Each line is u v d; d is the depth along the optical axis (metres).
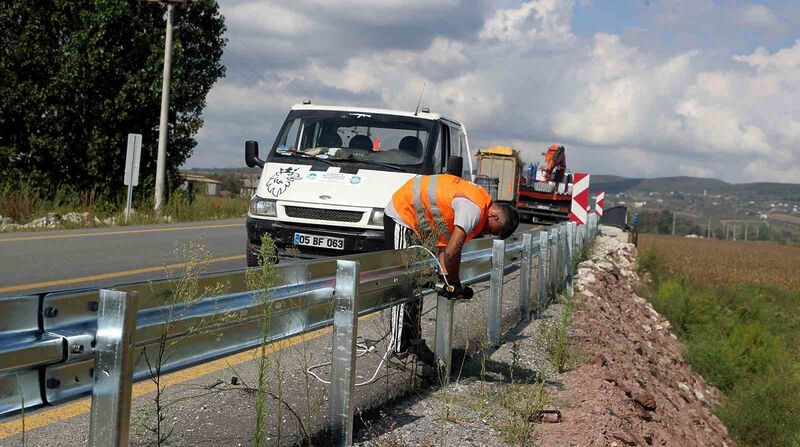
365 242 9.63
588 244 19.92
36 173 26.86
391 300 6.01
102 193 27.62
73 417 4.98
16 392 2.93
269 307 4.18
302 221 9.75
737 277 28.41
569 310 10.02
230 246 15.99
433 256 6.11
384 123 10.69
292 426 4.99
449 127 11.38
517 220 6.34
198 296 3.77
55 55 26.69
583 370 7.64
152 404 5.12
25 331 2.93
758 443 11.87
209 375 6.05
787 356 17.23
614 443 5.63
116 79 27.42
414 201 6.31
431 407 5.93
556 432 5.62
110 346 3.14
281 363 6.43
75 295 3.12
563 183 41.72
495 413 5.91
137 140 21.66
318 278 4.87
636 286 19.72
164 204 25.33
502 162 38.88
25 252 13.17
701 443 8.52
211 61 29.67
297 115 10.97
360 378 6.36
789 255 43.44
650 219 154.00
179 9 28.27
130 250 14.14
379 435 5.18
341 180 9.99
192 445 4.46
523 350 8.14
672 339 16.14
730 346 16.30
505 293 11.80
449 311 6.64
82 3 26.53
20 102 26.16
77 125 27.38
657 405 8.25
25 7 25.95
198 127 29.34
